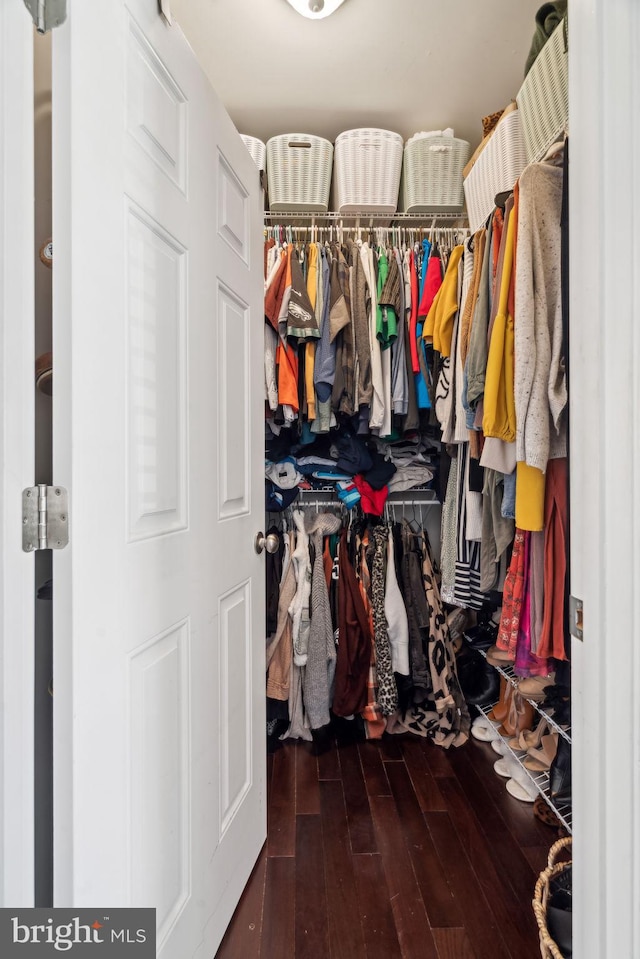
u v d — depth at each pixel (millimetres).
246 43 1533
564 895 948
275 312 1688
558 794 1247
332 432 1967
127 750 711
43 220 721
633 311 622
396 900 1127
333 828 1358
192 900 894
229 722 1075
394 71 1655
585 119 656
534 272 1005
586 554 670
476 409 1199
